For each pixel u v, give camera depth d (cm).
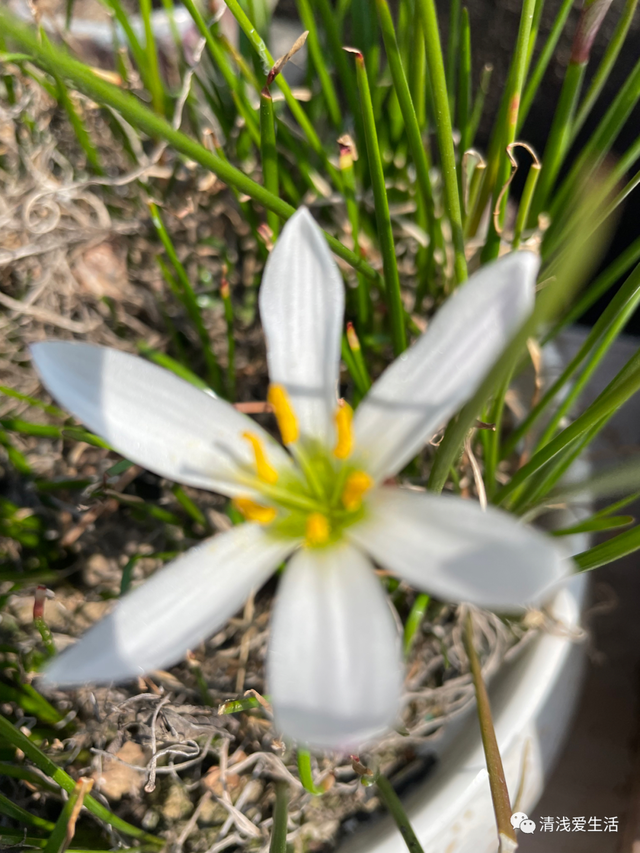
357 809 10
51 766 8
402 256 15
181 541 12
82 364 7
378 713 6
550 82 20
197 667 10
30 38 6
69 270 14
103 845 9
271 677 6
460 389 7
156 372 8
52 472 13
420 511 7
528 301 7
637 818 16
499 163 10
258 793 10
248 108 11
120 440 7
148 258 14
